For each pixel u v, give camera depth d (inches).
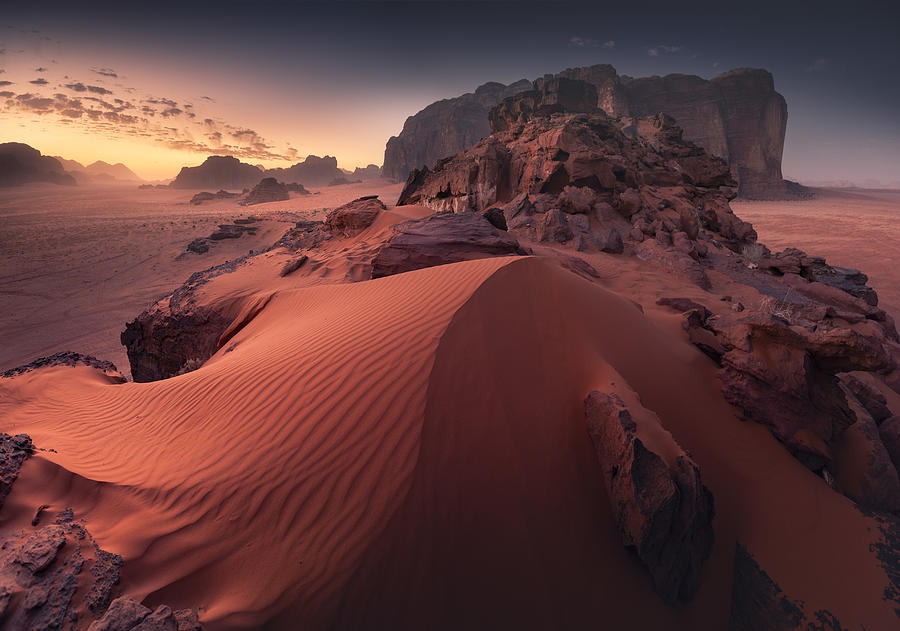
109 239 2358.5
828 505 165.6
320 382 172.1
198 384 202.5
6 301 1334.9
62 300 1353.3
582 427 160.2
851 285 663.1
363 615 110.9
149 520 123.8
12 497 123.7
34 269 1710.1
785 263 698.8
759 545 152.5
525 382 167.9
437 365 166.7
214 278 523.8
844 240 1971.0
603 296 246.4
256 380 186.4
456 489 133.2
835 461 198.2
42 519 120.0
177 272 1680.6
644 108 5059.1
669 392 193.0
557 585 124.4
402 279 279.9
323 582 113.6
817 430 188.9
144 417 189.0
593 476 149.1
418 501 129.0
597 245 695.1
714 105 4835.1
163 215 3779.5
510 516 132.1
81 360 292.8
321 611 109.5
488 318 191.3
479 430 148.2
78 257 1919.3
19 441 144.6
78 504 129.2
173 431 170.9
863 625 129.6
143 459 153.1
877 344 174.1
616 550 135.7
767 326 196.5
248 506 128.9
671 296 458.6
